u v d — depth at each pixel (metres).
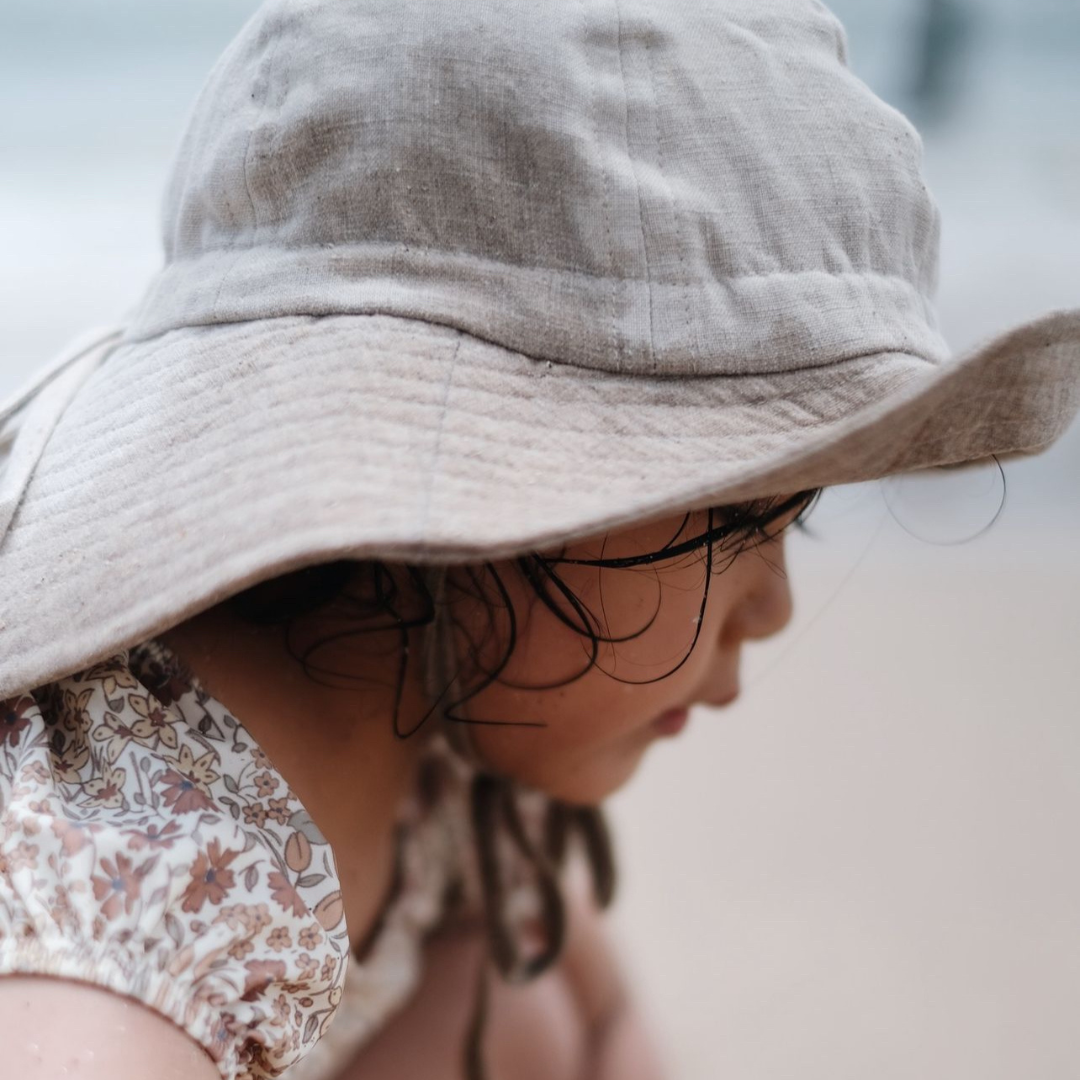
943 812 1.95
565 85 0.66
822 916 1.76
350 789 0.78
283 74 0.69
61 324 3.50
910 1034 1.58
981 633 2.41
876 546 2.67
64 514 0.64
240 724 0.68
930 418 0.60
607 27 0.68
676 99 0.68
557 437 0.62
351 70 0.66
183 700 0.68
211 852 0.60
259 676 0.72
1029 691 2.23
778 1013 1.60
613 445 0.62
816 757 2.08
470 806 1.31
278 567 0.53
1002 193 4.53
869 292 0.70
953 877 1.83
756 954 1.70
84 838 0.58
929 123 5.12
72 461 0.67
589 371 0.65
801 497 0.78
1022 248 4.12
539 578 0.74
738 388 0.66
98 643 0.58
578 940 1.36
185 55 5.58
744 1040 1.55
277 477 0.58
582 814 1.35
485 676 0.80
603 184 0.65
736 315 0.66
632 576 0.75
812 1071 1.51
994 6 5.29
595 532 0.52
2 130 4.84
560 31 0.66
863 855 1.87
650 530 0.74
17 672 0.60
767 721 2.17
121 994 0.55
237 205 0.70
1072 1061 1.54
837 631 2.41
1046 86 5.32
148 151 4.74
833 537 2.68
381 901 1.15
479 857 1.32
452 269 0.65
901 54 5.17
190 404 0.64
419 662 0.80
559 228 0.65
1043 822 1.93
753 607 0.86
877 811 1.96
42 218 4.19
